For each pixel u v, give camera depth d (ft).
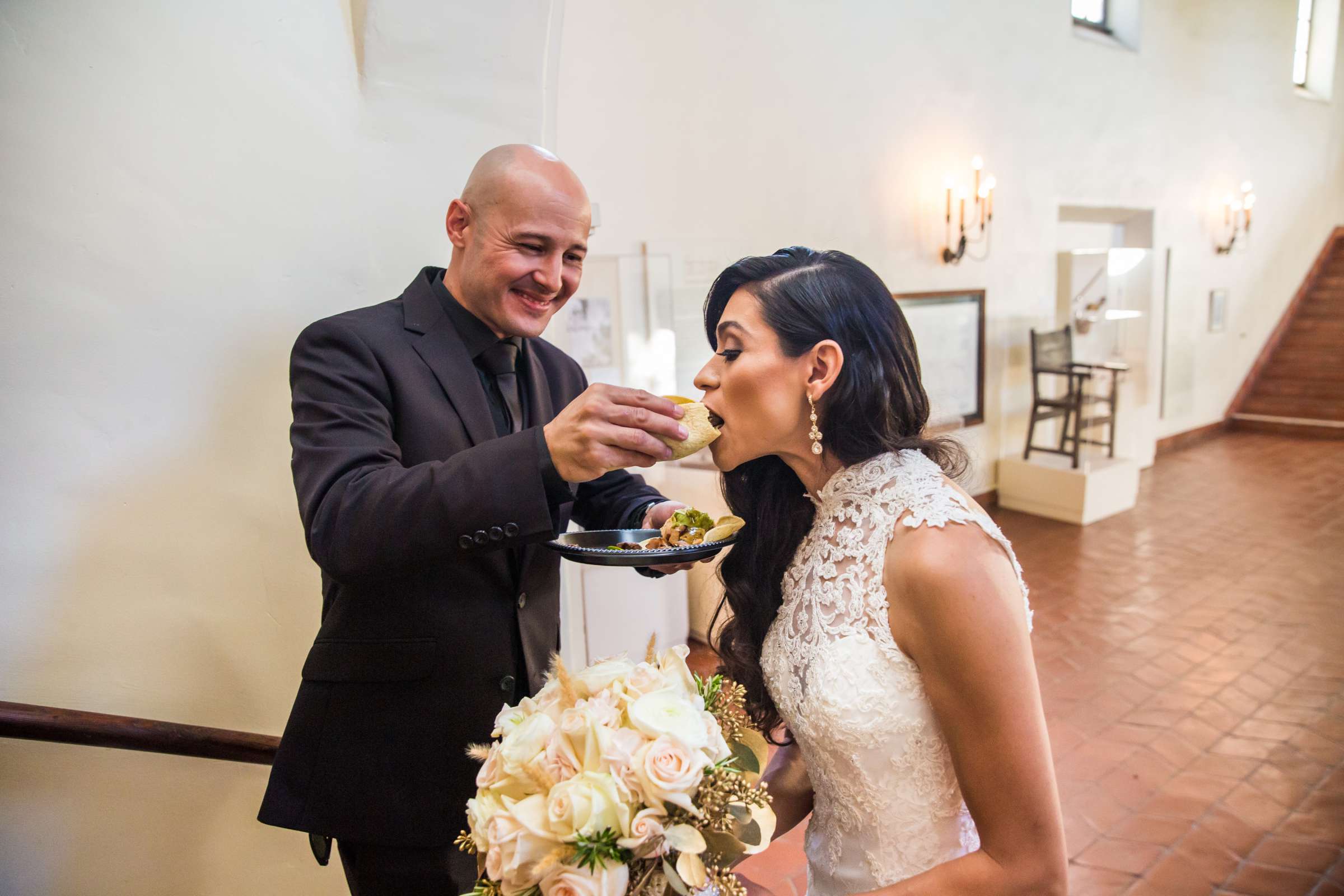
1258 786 10.37
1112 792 10.37
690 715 3.10
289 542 6.47
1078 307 25.48
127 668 5.94
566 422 3.86
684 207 16.03
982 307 22.89
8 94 5.11
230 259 5.94
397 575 4.15
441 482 3.93
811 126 18.12
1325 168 37.52
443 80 6.61
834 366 3.99
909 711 3.82
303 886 6.88
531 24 6.86
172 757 6.22
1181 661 13.89
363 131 6.35
